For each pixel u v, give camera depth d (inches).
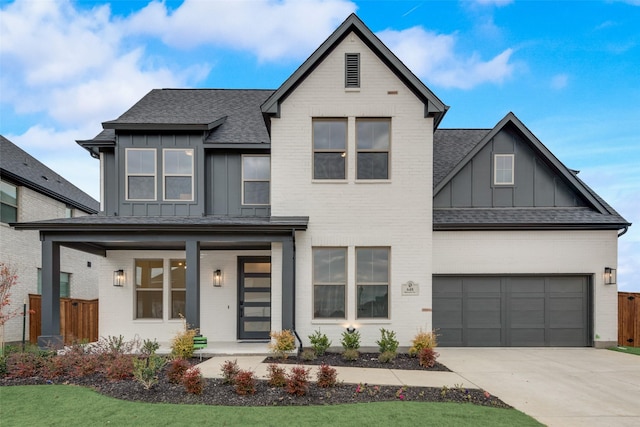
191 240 388.8
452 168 477.1
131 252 457.4
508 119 469.1
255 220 416.2
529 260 450.9
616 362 362.9
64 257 658.2
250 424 191.9
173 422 194.1
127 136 449.7
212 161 464.1
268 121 427.5
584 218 450.3
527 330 451.2
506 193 474.0
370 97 416.5
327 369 264.4
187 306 383.2
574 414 221.3
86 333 491.2
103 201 457.4
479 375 307.0
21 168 610.5
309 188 414.0
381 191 414.0
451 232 453.7
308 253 408.5
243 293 462.3
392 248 410.3
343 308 411.8
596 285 450.0
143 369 252.4
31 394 237.6
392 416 204.2
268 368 270.8
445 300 453.4
